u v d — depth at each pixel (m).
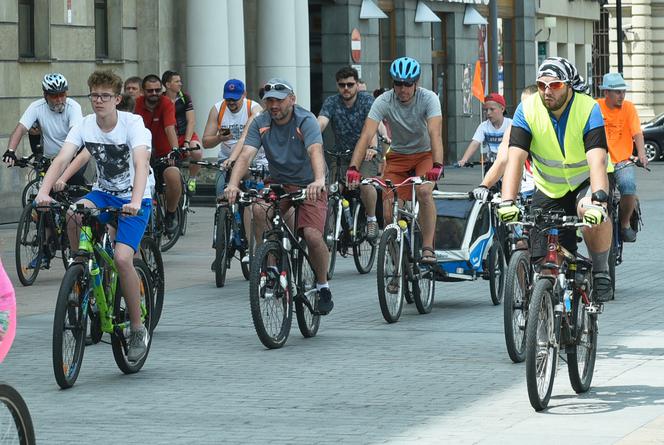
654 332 25.20
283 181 25.05
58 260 38.75
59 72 53.69
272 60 67.25
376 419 18.09
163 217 39.03
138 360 21.61
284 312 24.22
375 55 78.75
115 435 17.39
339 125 34.75
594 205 18.67
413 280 27.62
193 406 19.14
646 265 37.16
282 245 24.12
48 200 21.12
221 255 32.56
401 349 23.75
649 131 100.50
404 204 28.67
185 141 41.53
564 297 18.72
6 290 12.70
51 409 19.05
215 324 26.88
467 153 34.31
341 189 35.22
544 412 18.36
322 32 76.19
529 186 31.05
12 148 33.50
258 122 24.97
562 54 111.56
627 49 135.62
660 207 57.69
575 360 19.23
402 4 81.62
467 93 88.75
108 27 58.41
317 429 17.55
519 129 19.25
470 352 23.38
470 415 18.25
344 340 24.86
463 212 28.83
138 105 38.34
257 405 19.14
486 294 31.50
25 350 24.03
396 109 27.88
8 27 50.41
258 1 67.38
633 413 18.20
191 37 62.03
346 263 38.19
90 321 21.58
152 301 22.27
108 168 21.42
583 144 19.16
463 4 88.50
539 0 102.94
